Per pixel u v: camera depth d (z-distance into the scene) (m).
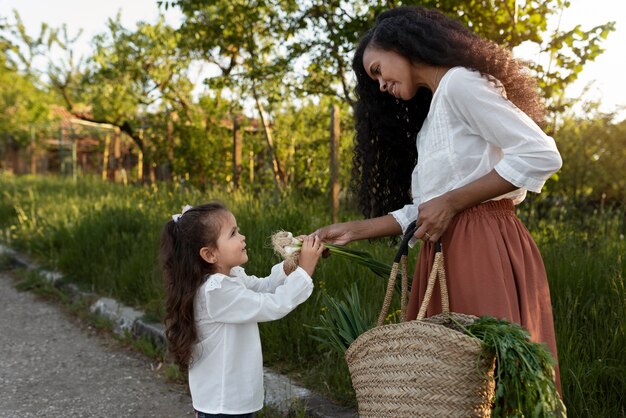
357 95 2.77
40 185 15.18
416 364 2.07
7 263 8.69
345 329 2.88
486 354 2.04
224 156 12.60
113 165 17.70
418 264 2.51
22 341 5.68
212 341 2.77
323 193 9.55
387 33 2.38
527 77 2.43
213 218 2.82
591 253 4.59
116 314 5.85
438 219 2.24
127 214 8.01
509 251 2.29
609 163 7.74
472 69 2.26
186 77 14.60
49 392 4.51
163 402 4.28
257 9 9.52
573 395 3.08
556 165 2.14
